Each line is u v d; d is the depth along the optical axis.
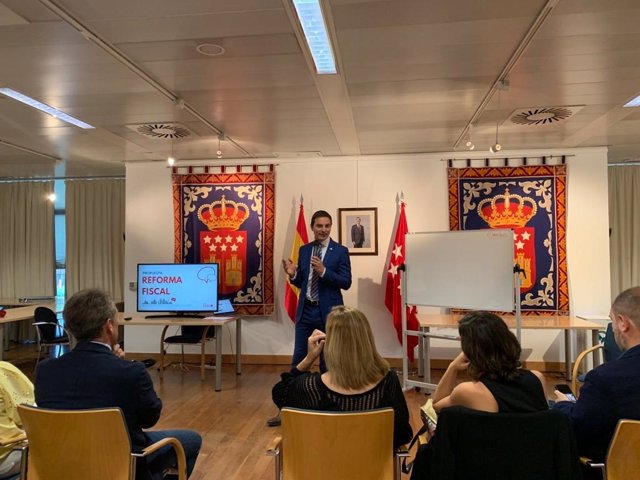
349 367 1.79
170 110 4.04
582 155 5.54
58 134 4.85
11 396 2.07
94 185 7.44
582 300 5.47
